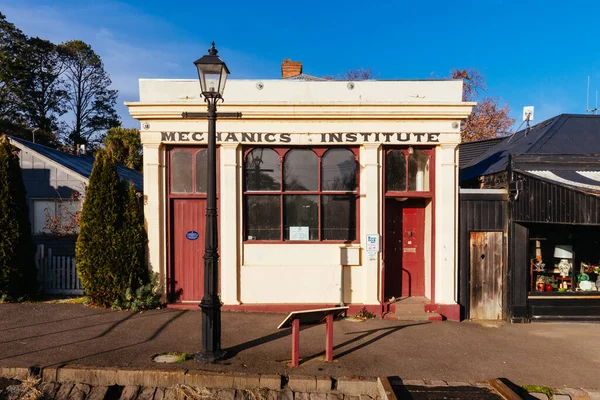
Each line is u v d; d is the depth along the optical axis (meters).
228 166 8.55
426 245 9.18
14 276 8.71
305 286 8.62
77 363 5.66
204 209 8.80
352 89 8.71
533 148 10.21
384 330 7.66
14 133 29.97
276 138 8.59
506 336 7.60
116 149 27.77
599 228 8.99
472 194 8.78
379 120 8.62
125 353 6.07
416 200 9.31
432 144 8.69
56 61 38.09
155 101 8.48
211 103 5.86
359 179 8.77
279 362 5.95
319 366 5.87
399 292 9.27
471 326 8.20
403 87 8.70
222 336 6.99
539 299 8.62
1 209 8.62
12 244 8.67
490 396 5.23
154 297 8.38
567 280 8.93
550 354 6.70
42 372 5.48
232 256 8.52
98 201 8.31
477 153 14.36
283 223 8.77
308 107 8.48
